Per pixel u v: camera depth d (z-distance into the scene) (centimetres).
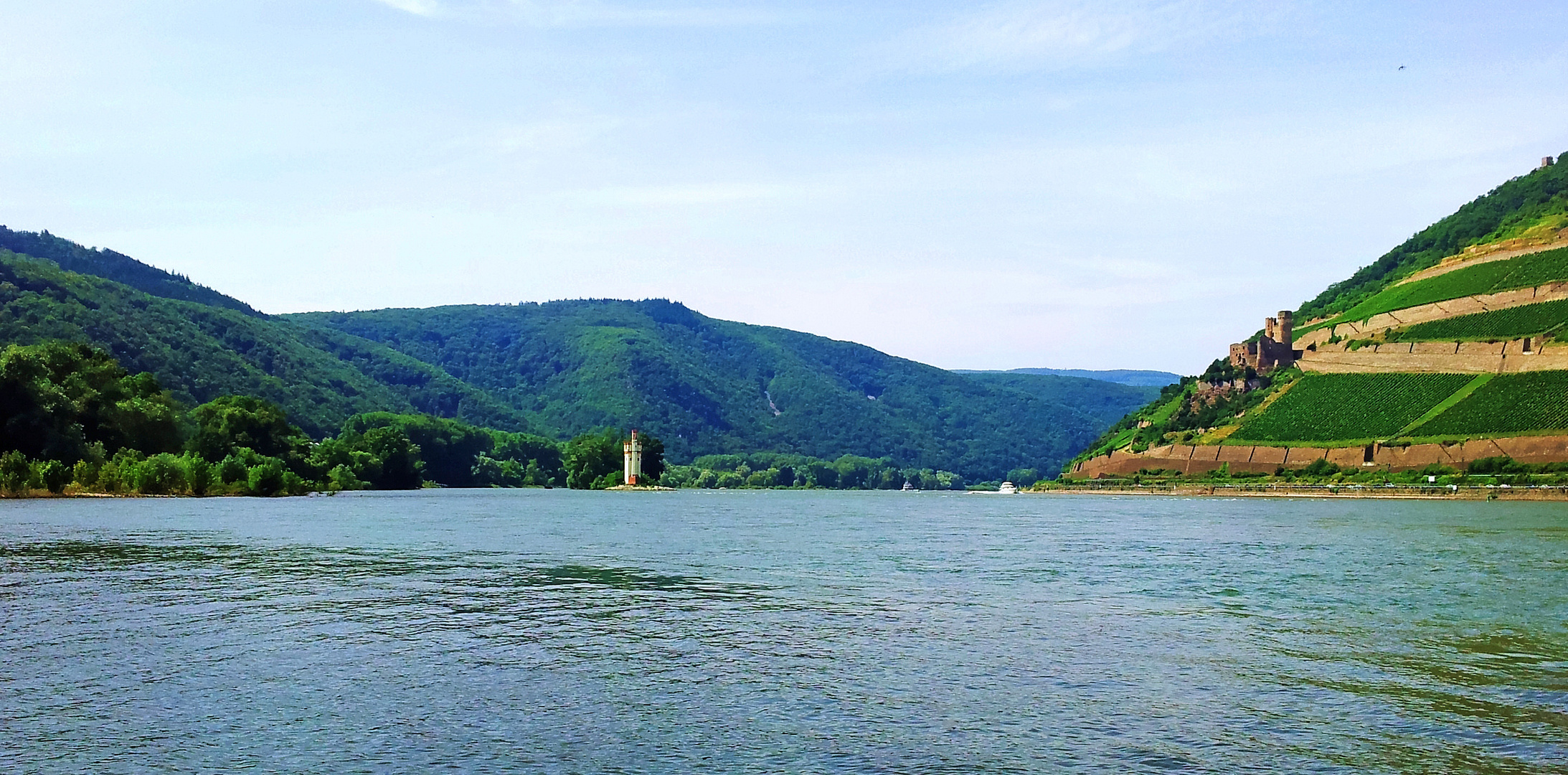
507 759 1934
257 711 2238
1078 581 4666
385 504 13038
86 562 5038
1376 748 2030
